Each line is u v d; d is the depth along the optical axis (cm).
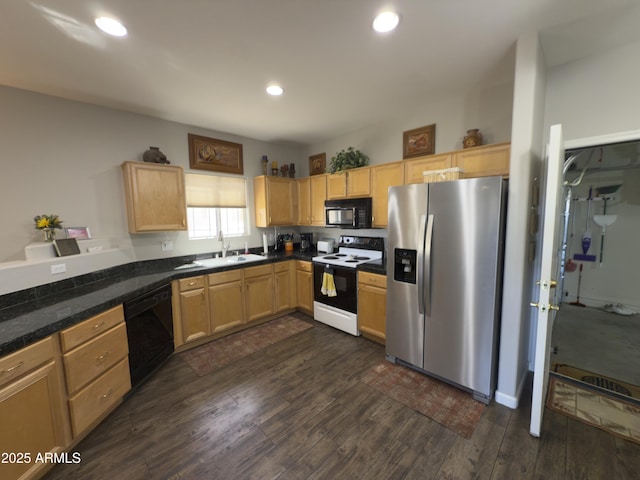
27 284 194
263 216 403
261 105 284
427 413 196
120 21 155
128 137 296
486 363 203
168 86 238
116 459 161
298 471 152
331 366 259
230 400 212
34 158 242
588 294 394
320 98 271
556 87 221
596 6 152
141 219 285
